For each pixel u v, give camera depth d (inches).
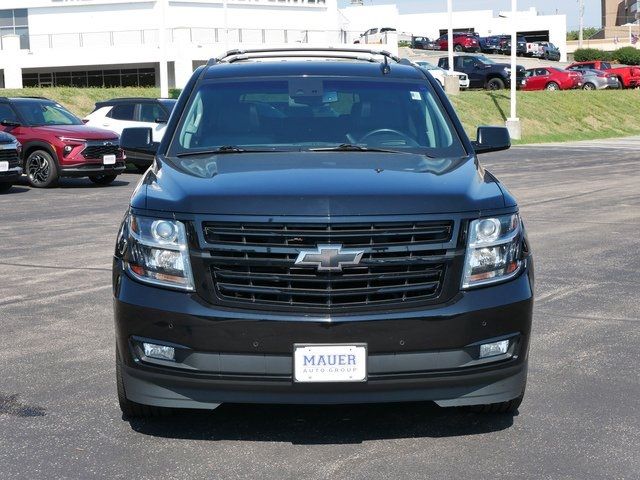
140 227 184.2
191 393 179.3
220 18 2642.7
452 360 178.2
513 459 181.2
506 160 1067.3
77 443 189.0
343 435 193.9
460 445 188.7
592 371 242.1
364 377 175.2
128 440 190.7
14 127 766.5
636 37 4089.6
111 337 273.7
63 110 814.5
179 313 176.4
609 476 172.9
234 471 174.4
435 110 238.5
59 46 2335.1
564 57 3503.9
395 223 177.9
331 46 277.4
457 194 183.9
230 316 174.4
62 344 266.1
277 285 176.6
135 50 2310.5
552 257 413.4
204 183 189.0
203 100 238.4
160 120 924.6
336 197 178.2
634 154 1173.1
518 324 183.5
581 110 1835.6
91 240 462.3
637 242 454.9
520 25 3531.0
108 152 768.9
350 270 176.6
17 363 246.8
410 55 2893.7
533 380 234.2
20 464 178.1
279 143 225.1
